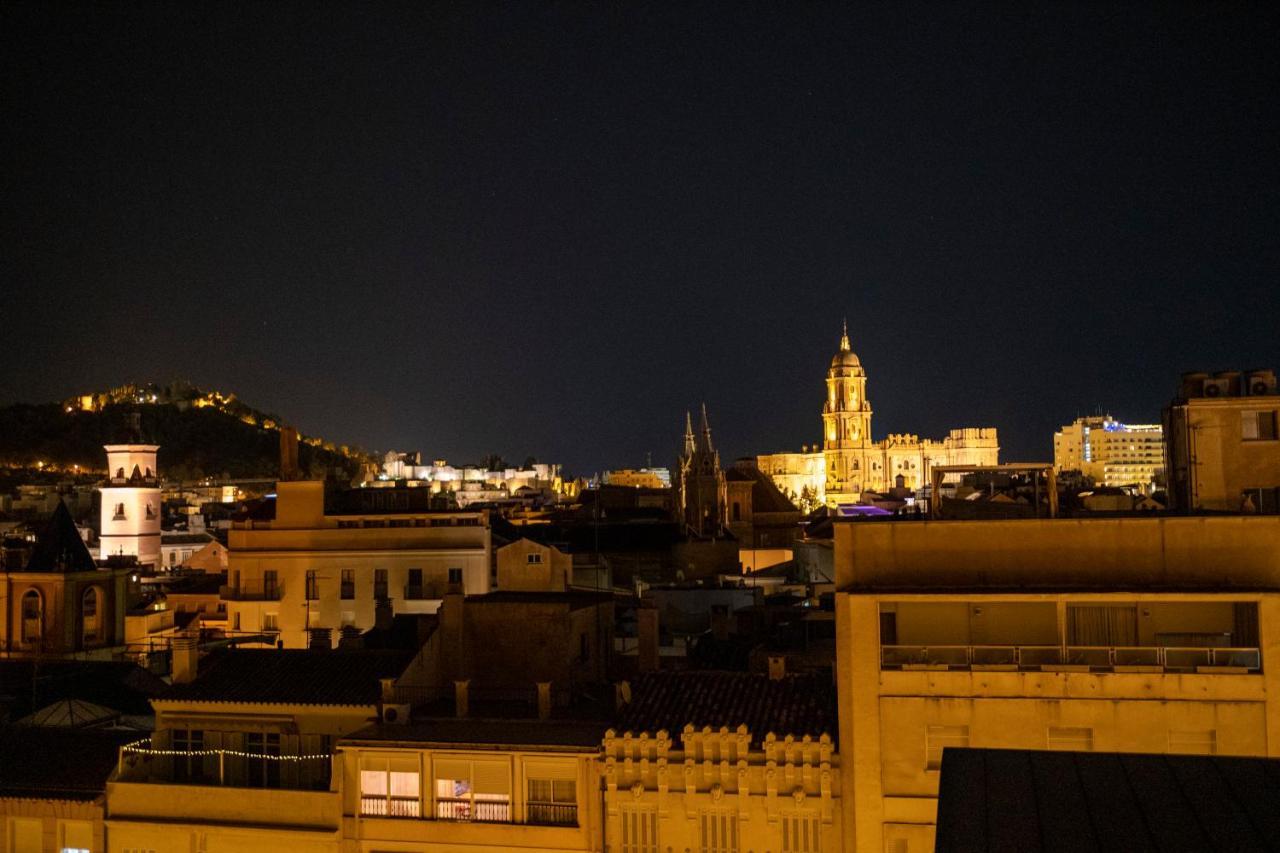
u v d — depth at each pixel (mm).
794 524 165500
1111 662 35406
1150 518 36375
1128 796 20984
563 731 40750
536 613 47375
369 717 43125
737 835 36969
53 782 43938
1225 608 35938
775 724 38344
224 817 41688
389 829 39781
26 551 102062
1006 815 20562
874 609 36594
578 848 38094
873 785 36094
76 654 88500
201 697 44531
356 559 87312
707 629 78000
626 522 135625
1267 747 34125
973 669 35875
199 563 134125
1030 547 36969
